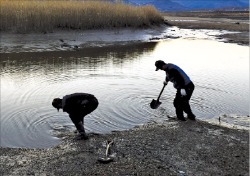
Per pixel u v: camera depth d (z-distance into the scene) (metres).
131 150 7.81
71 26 27.19
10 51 21.64
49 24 25.88
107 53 22.27
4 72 15.98
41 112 10.65
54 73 15.88
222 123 9.96
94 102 8.70
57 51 22.44
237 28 41.72
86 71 16.39
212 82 14.69
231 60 20.06
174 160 7.34
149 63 18.78
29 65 17.69
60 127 9.59
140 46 26.02
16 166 7.28
